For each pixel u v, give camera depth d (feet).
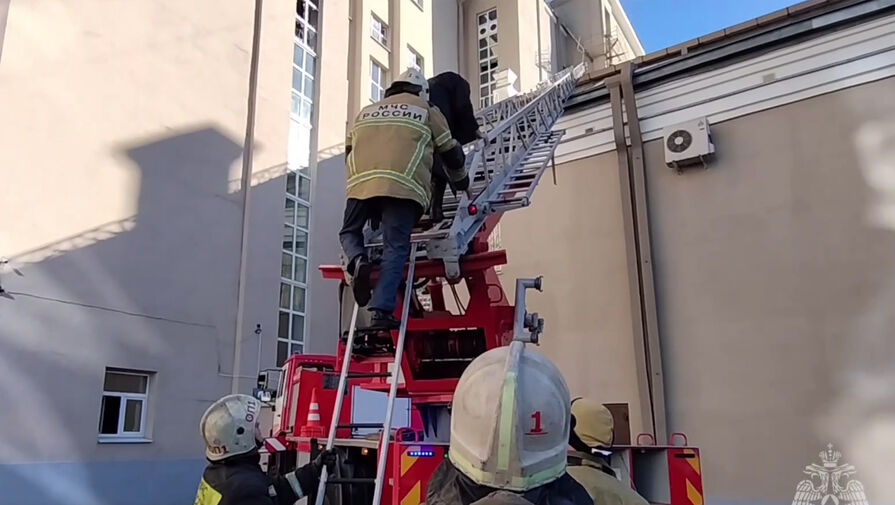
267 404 28.96
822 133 23.73
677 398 24.63
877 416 20.98
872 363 21.38
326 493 13.12
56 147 29.78
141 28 34.47
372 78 56.13
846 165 23.09
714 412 23.81
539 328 14.88
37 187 28.81
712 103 26.16
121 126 32.73
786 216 23.86
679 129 26.08
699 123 25.71
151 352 32.37
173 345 33.53
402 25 59.72
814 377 22.27
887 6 22.79
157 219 33.73
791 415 22.43
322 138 46.88
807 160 23.85
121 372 31.50
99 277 30.60
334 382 24.08
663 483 13.69
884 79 22.90
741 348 23.79
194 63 37.29
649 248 26.02
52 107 29.84
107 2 32.94
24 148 28.55
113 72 32.76
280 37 43.50
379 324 10.81
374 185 10.96
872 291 21.83
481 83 70.03
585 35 83.76
